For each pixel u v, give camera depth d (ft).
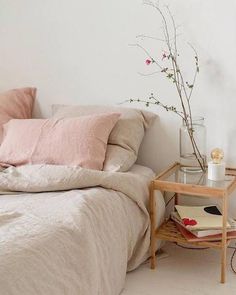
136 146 7.94
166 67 7.90
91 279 5.23
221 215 7.22
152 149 8.36
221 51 7.43
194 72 7.70
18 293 4.19
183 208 7.54
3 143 8.04
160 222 7.43
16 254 4.50
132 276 6.88
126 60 8.22
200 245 6.74
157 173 8.42
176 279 6.77
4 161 7.79
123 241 6.32
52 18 8.74
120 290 6.31
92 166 7.24
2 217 5.33
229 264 7.18
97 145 7.43
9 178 6.82
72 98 8.96
